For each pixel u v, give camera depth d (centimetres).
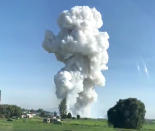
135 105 14088
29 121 15788
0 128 11544
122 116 14188
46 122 15588
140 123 14262
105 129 13225
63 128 12606
